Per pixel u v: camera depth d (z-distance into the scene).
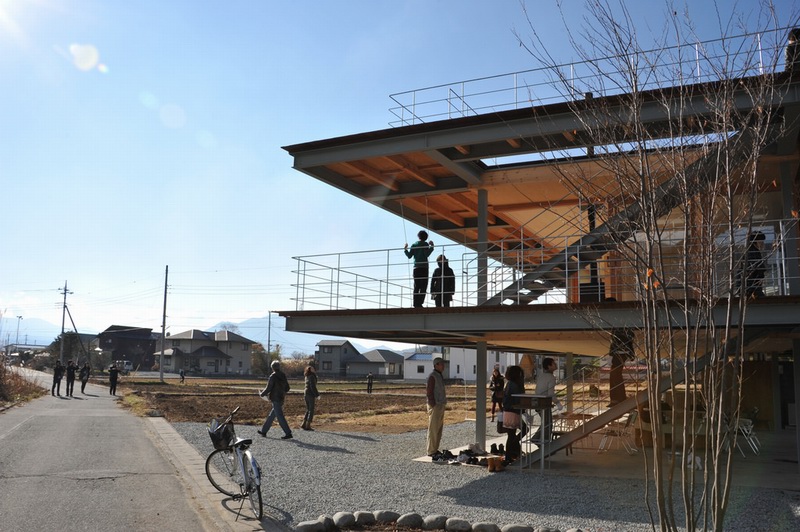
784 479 10.20
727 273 5.25
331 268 13.33
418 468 11.21
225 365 102.25
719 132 5.11
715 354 4.75
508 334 13.38
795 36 5.68
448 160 13.34
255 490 7.40
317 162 13.73
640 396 10.93
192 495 8.50
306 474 10.36
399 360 112.44
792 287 11.19
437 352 93.31
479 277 13.59
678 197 5.32
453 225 19.19
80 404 25.08
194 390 39.66
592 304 10.48
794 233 11.36
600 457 12.80
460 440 16.05
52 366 80.38
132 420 18.97
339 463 11.66
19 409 21.75
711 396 4.76
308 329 13.33
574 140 11.66
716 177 4.92
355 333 14.47
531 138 12.02
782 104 9.35
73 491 8.57
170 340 102.94
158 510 7.63
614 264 12.93
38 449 12.35
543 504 8.32
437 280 14.28
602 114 5.79
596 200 5.95
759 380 19.41
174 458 11.68
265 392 15.61
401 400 34.44
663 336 6.64
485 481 10.01
